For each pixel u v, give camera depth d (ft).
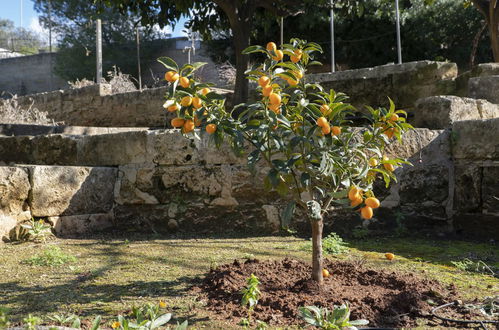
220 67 51.19
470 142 15.84
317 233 9.46
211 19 30.81
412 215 16.19
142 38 85.56
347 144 9.26
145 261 12.13
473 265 11.74
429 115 18.08
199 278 10.39
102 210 17.47
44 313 8.23
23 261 12.15
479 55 56.90
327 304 8.39
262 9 33.06
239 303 8.63
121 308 8.48
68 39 88.58
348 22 53.01
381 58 56.24
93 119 38.47
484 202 15.44
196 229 16.76
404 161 9.21
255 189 16.21
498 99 20.33
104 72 85.20
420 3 53.26
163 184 17.20
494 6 36.94
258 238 15.23
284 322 7.83
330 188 9.86
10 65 91.71
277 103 8.11
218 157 16.58
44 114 36.17
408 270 11.27
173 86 8.13
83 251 13.44
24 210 15.05
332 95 9.11
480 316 8.20
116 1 28.76
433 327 7.82
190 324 7.74
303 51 9.23
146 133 17.39
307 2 30.07
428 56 55.72
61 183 16.01
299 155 8.83
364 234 15.48
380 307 8.37
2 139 20.40
